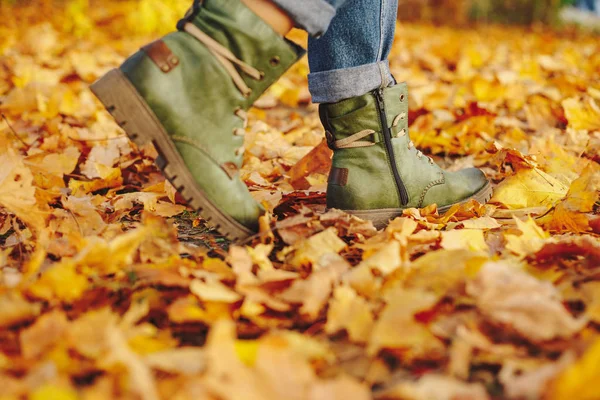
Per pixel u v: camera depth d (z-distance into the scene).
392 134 1.47
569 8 14.38
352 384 0.74
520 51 6.06
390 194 1.49
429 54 5.24
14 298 0.94
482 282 0.97
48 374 0.77
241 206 1.26
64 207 1.47
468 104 2.54
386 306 0.99
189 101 1.20
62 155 1.92
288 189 1.82
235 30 1.19
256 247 1.18
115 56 4.54
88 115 2.79
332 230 1.26
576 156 2.09
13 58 4.07
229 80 1.21
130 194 1.68
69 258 1.18
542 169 1.82
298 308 1.01
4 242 1.41
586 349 0.84
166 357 0.83
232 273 1.10
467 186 1.62
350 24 1.39
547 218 1.49
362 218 1.48
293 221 1.27
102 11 7.36
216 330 0.77
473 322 0.91
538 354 0.88
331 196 1.51
